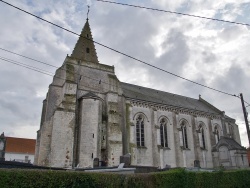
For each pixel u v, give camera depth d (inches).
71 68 1512.1
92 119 1391.5
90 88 1551.4
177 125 1852.9
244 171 941.8
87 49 1775.3
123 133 1547.7
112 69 1707.7
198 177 733.3
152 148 1647.4
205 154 1971.0
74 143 1352.1
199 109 2186.3
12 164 705.0
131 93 1811.0
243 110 1108.5
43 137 1363.2
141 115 1708.9
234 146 1833.2
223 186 813.9
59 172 436.5
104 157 1403.8
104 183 490.0
